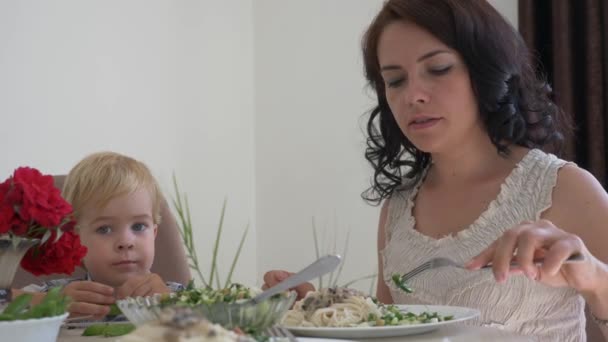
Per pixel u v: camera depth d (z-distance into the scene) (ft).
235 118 10.75
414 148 5.56
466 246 4.81
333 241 10.34
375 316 3.64
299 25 10.71
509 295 4.65
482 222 4.82
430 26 4.59
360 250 10.11
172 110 9.91
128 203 6.08
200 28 10.31
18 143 8.18
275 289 3.08
